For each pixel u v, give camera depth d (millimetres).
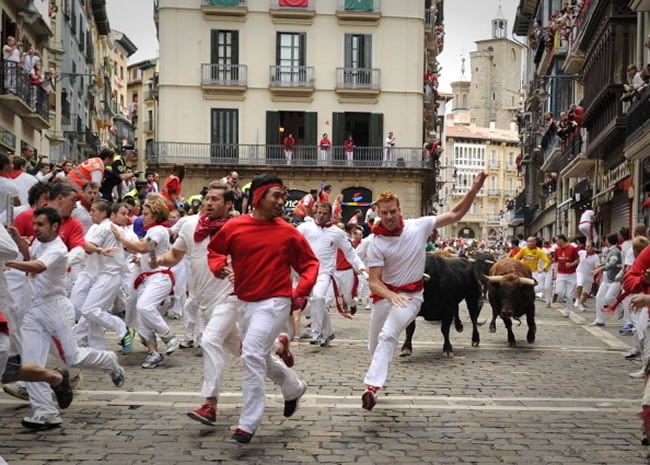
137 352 11109
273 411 7617
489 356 11484
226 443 6473
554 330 15312
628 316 14812
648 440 6422
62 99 37969
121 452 6160
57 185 7797
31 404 7059
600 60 28531
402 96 42344
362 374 9625
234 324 7109
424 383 9219
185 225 8008
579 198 36125
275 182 6586
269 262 6543
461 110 127562
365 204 41875
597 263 19375
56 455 6051
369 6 41906
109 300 9664
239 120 41688
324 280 11953
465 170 112750
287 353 7129
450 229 115000
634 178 25781
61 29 36188
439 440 6711
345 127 42344
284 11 41469
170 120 41344
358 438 6723
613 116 26812
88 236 9633
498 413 7770
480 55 121812
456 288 11336
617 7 26250
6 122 25312
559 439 6824
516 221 73125
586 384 9406
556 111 43344
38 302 7051
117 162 16719
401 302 7562
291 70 41719
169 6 41250
